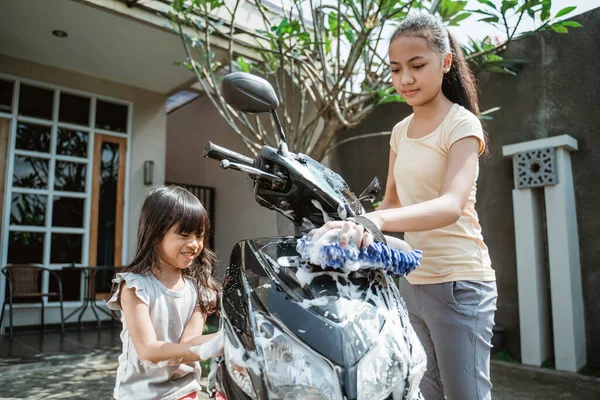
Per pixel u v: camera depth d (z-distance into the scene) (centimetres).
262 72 430
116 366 387
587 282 397
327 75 379
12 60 527
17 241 529
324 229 103
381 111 527
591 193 399
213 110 735
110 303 151
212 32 448
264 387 91
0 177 521
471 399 154
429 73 154
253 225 654
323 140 376
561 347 384
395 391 95
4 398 310
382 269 108
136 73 571
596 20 402
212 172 735
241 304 103
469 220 160
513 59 441
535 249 407
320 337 92
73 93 571
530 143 409
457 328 156
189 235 150
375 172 525
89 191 575
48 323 543
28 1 403
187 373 156
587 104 404
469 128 150
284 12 383
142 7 428
